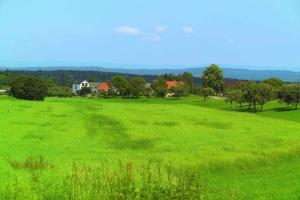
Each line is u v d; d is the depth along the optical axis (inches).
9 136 2086.6
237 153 1749.5
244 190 1088.2
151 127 2802.7
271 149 1884.8
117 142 2128.4
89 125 2824.8
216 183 1233.4
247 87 5182.1
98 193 629.3
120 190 595.5
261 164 1676.9
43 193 654.5
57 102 5167.3
